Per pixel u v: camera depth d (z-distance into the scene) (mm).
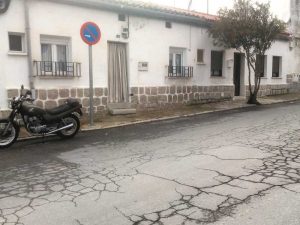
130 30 12703
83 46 11477
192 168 5688
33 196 4734
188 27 14781
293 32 21156
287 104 15500
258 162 5887
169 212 4062
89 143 8086
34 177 5582
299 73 21906
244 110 13531
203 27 15391
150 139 8305
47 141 8414
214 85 16172
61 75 10992
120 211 4137
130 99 12961
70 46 11250
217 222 3768
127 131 9508
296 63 21594
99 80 12008
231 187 4758
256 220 3779
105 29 12008
